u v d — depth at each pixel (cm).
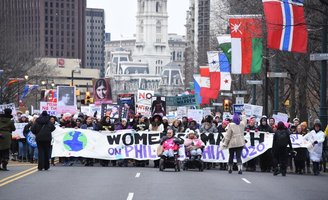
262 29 4225
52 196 2158
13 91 9775
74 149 3644
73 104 5281
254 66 4294
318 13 3616
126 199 2081
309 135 3253
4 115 3111
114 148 3638
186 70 17375
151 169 3384
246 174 3159
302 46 3144
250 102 8200
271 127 3634
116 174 2998
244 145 3328
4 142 3102
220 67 5659
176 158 3225
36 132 3169
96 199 2084
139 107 5369
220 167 3562
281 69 5225
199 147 3334
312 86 5519
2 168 3194
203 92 6481
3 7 13350
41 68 12794
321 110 3506
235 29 4275
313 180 2891
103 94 5894
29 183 2562
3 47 9606
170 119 6219
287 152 3162
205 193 2272
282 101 6034
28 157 3938
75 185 2494
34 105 12250
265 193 2314
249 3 4625
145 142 3628
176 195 2202
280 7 3119
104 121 3716
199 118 5209
